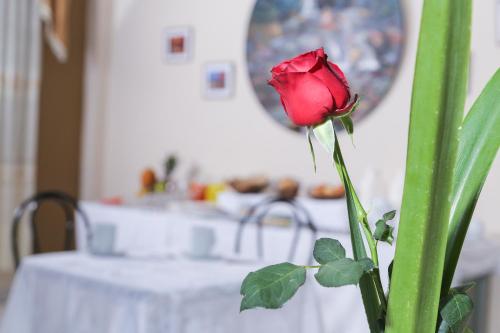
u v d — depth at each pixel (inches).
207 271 87.0
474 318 125.3
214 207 152.6
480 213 141.0
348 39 160.6
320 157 163.3
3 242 188.1
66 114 208.2
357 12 159.2
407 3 153.6
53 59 204.1
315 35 166.1
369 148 155.9
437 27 16.2
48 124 204.1
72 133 210.1
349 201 21.0
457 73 16.6
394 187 139.6
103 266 88.7
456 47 16.4
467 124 20.8
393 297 18.7
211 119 184.9
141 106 200.1
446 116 16.8
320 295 113.8
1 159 187.8
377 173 140.3
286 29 170.7
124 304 77.3
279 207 149.8
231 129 180.5
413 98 16.8
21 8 189.2
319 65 20.1
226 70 181.3
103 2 208.4
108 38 208.1
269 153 172.7
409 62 152.4
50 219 204.4
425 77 16.6
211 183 183.9
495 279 128.3
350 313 111.3
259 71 175.0
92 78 209.8
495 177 139.3
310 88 19.7
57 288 86.1
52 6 195.0
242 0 179.8
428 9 16.2
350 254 115.6
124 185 203.3
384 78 154.7
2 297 185.5
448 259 20.1
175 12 193.6
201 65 187.3
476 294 124.7
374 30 156.8
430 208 17.6
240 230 127.0
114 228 97.5
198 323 77.0
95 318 80.7
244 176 177.5
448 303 19.7
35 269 89.4
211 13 186.1
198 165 187.0
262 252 130.0
